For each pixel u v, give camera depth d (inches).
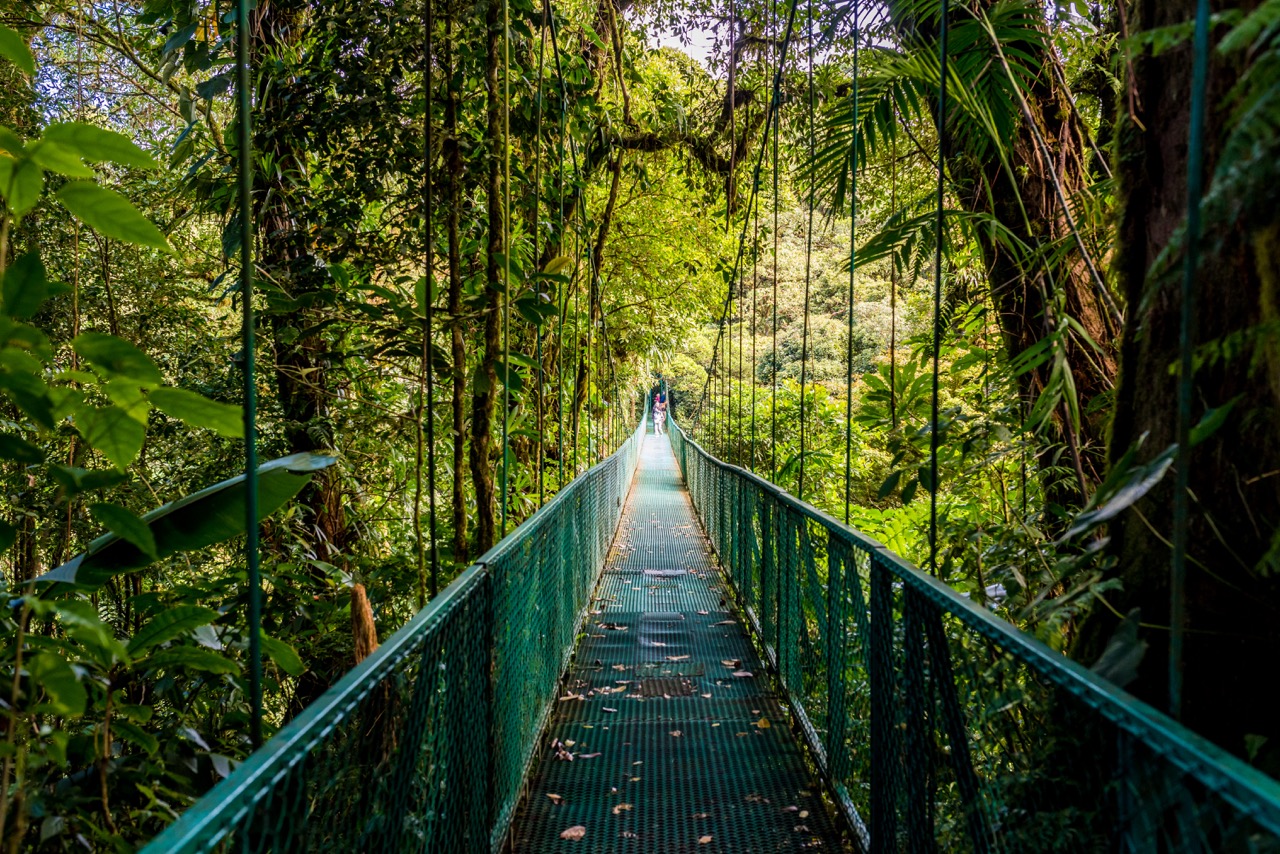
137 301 164.6
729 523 224.1
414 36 118.0
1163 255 33.3
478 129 138.3
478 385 119.9
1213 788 25.5
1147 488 39.0
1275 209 27.3
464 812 65.4
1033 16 85.8
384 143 121.6
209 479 139.3
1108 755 35.7
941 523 88.4
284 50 131.7
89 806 57.4
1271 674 40.6
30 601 41.3
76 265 141.4
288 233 125.0
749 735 121.9
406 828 48.9
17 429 121.2
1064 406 88.6
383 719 44.3
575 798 101.7
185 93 112.3
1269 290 35.3
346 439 134.6
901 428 101.7
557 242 167.9
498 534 163.8
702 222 359.3
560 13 172.6
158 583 128.0
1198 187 30.2
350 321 119.7
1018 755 45.5
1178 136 46.1
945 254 110.9
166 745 61.6
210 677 80.0
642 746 117.9
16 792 49.1
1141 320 47.9
